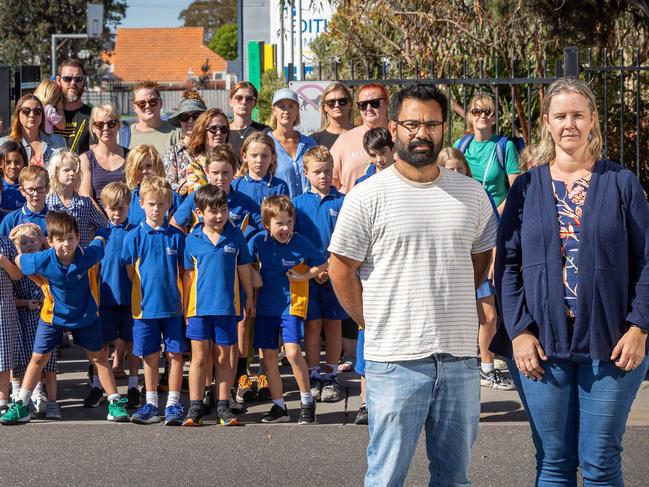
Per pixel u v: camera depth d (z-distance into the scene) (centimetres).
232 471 758
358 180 962
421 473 758
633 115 1504
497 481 734
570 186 561
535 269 556
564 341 548
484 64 1555
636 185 553
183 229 939
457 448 561
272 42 2712
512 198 577
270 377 898
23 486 727
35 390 927
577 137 555
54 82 1191
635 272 555
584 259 546
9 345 902
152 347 895
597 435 551
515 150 1054
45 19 6372
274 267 899
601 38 1478
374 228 547
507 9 1453
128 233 911
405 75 1677
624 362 541
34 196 981
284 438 841
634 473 745
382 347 548
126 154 1121
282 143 1102
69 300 878
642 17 1450
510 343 580
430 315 543
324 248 967
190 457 791
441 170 559
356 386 1007
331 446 816
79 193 1088
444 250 545
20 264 880
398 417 547
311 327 959
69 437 846
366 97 1064
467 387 553
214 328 881
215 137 1030
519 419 880
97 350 896
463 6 1571
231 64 3136
